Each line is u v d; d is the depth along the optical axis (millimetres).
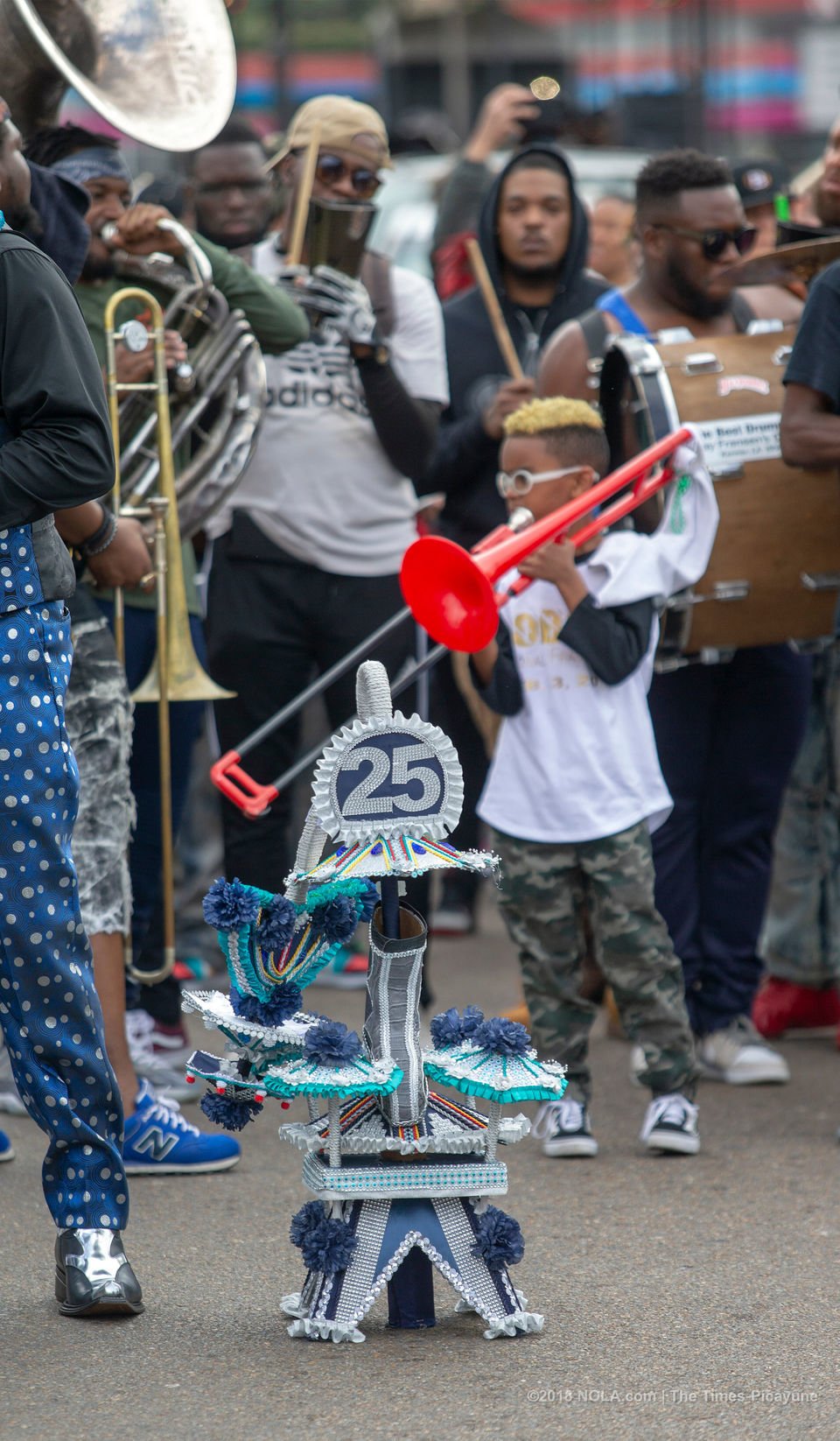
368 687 5297
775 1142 7438
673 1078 7309
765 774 8195
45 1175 5480
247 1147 7445
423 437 8727
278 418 8703
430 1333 5363
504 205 10016
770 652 8094
